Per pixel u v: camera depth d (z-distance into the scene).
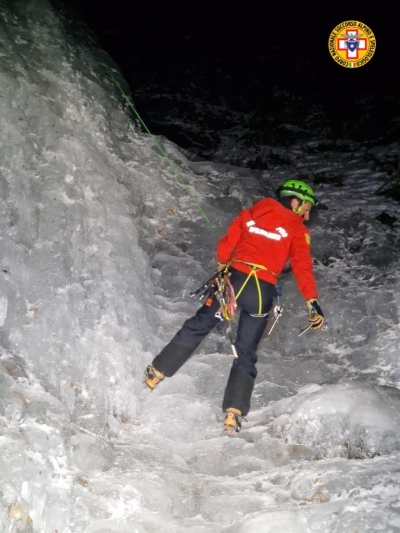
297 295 6.02
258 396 4.93
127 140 7.54
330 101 12.92
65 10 8.69
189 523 3.57
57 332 4.49
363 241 7.31
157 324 5.48
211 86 13.83
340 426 4.23
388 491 3.61
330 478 3.78
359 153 10.94
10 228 4.80
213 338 5.53
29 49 6.85
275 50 14.72
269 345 5.68
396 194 8.89
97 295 4.99
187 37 15.37
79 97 6.93
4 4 7.21
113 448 4.09
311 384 4.77
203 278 6.20
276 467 4.10
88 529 3.39
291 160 10.76
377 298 5.93
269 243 4.64
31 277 4.68
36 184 5.35
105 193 5.96
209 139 11.92
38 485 3.42
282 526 3.41
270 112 12.42
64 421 3.95
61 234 5.12
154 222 6.84
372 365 5.31
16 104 5.84
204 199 7.30
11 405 3.78
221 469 4.13
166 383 4.88
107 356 4.64
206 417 4.59
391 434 4.12
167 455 4.19
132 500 3.62
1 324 4.32
